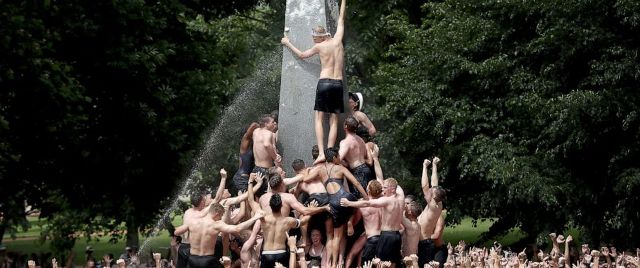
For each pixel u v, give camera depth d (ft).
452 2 142.41
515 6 129.29
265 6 187.11
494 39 136.46
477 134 136.77
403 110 140.67
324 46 83.10
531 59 132.26
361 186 79.92
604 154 126.93
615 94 120.67
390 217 77.00
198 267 76.28
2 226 144.66
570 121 121.49
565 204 129.90
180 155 143.74
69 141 135.03
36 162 138.62
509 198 126.93
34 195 145.07
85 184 148.25
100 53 133.59
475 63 133.59
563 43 125.49
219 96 150.10
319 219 78.79
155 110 141.79
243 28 181.37
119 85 139.03
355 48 163.43
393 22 150.51
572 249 94.27
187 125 142.41
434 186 82.79
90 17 131.34
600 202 128.88
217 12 162.40
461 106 135.33
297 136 85.30
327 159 79.30
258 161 83.87
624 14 118.83
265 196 78.38
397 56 153.69
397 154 142.61
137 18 134.31
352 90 154.61
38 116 128.16
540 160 129.39
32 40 120.37
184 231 77.30
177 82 142.61
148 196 152.46
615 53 120.67
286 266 75.61
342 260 78.95
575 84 128.77
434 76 140.05
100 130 143.64
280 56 111.96
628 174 121.80
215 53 152.25
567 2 123.75
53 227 176.45
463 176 132.57
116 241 181.78
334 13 88.22
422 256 81.41
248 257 78.02
